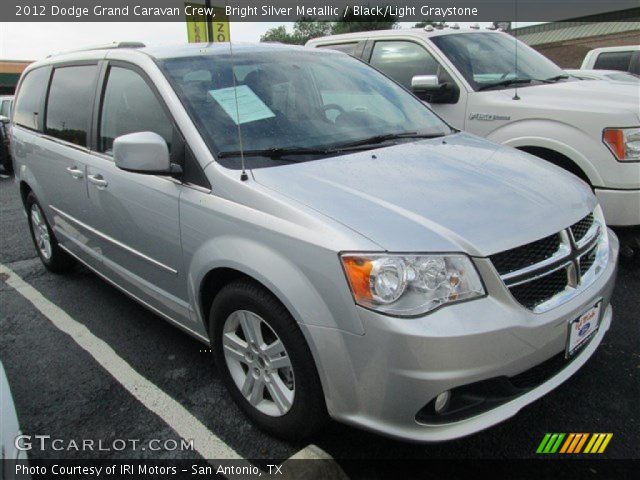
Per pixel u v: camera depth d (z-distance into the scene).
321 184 2.34
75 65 3.83
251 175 2.42
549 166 2.93
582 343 2.34
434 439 1.98
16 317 3.92
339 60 3.68
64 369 3.22
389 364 1.92
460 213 2.16
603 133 3.92
